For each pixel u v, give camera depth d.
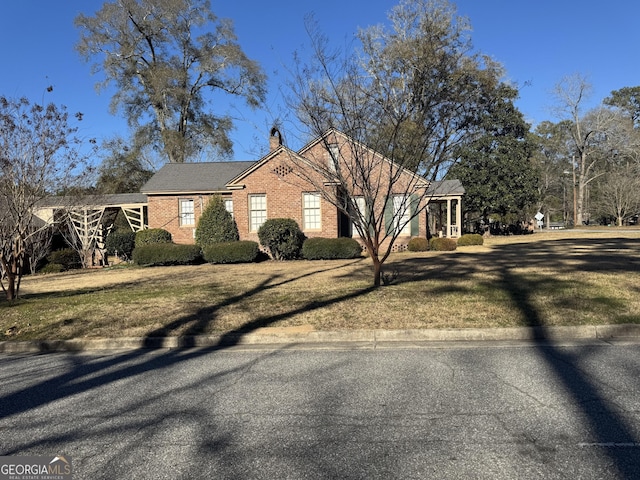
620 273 11.73
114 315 8.95
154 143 38.22
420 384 5.07
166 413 4.51
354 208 10.74
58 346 7.54
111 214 26.66
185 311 9.03
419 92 10.76
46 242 16.44
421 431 3.91
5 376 6.09
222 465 3.45
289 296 10.27
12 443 3.96
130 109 37.06
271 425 4.14
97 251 22.72
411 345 6.79
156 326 8.02
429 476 3.20
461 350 6.41
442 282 11.35
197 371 5.89
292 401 4.71
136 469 3.43
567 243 24.52
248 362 6.21
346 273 14.36
